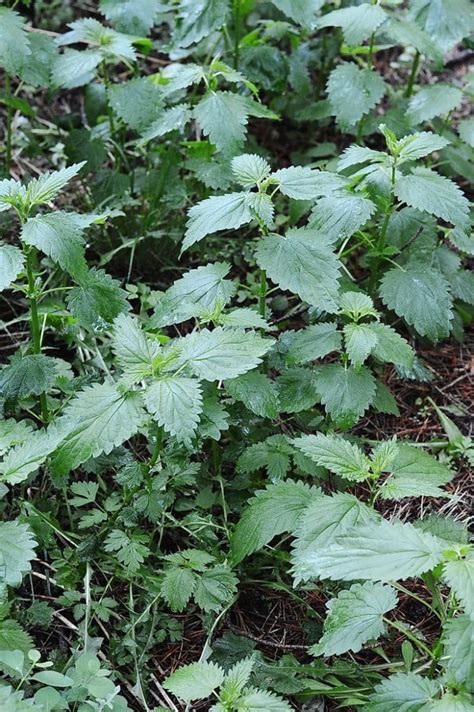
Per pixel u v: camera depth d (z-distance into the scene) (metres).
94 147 1.41
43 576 1.17
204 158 1.34
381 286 1.25
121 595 1.17
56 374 1.19
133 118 1.35
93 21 1.38
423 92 1.40
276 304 1.36
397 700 1.01
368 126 1.42
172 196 1.39
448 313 1.25
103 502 1.19
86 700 1.04
